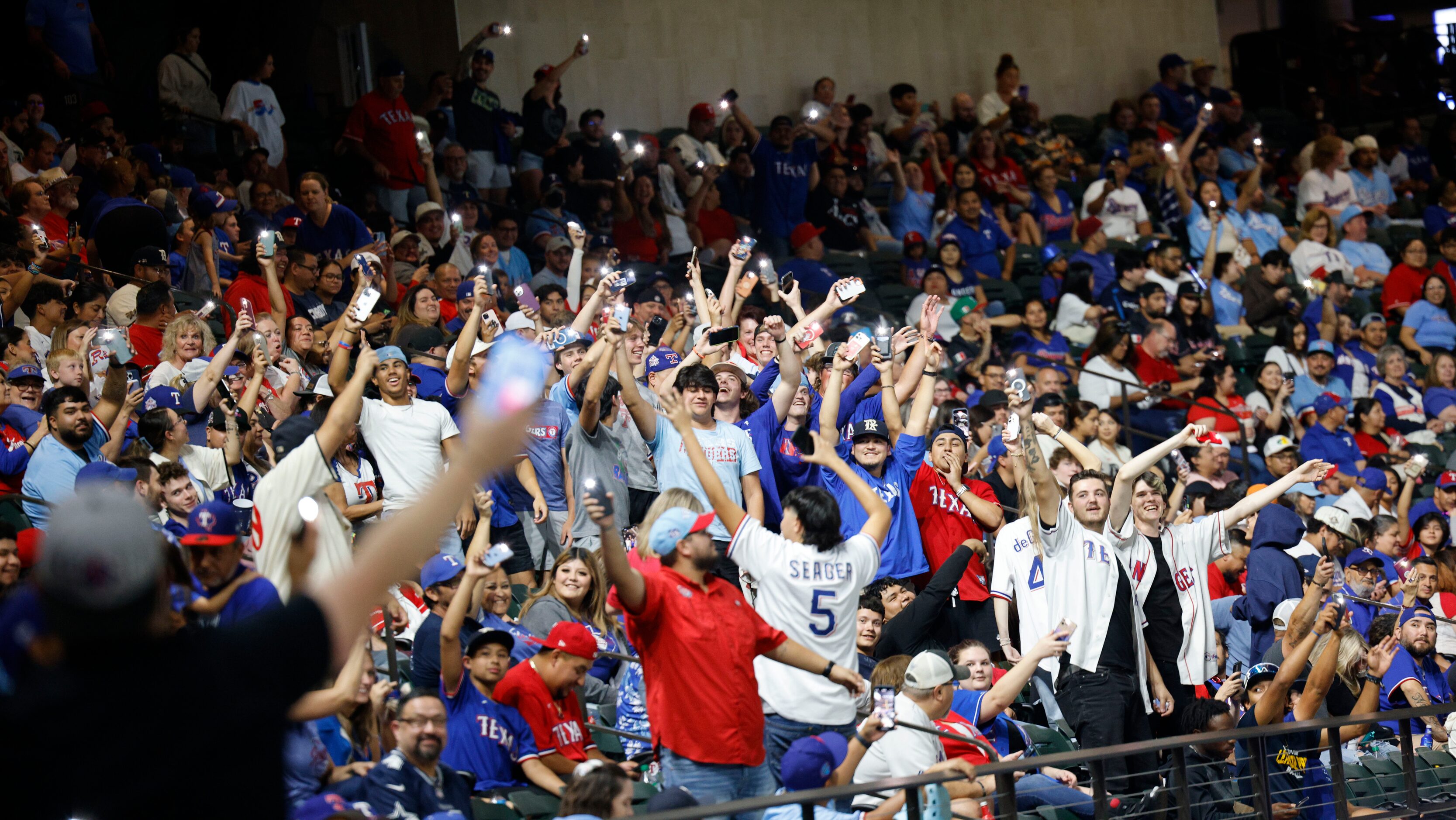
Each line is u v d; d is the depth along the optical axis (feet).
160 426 83.10
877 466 93.25
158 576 17.75
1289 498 140.67
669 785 59.47
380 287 125.29
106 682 17.56
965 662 80.33
